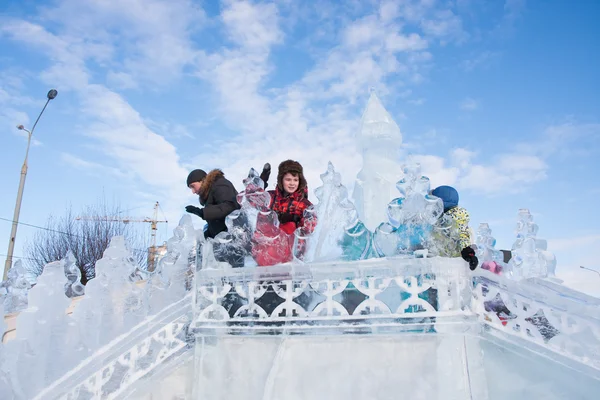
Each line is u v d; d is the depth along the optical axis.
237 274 3.79
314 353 3.46
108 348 3.81
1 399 3.41
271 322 3.60
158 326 3.94
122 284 4.44
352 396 3.29
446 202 4.18
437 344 3.26
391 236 3.70
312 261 3.74
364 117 4.86
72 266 4.69
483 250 4.10
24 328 3.74
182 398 3.75
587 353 3.10
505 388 3.19
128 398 3.68
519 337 3.26
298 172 4.32
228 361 3.66
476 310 3.35
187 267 4.36
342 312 3.47
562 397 3.10
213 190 4.52
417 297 3.35
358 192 4.71
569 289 3.39
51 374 3.73
